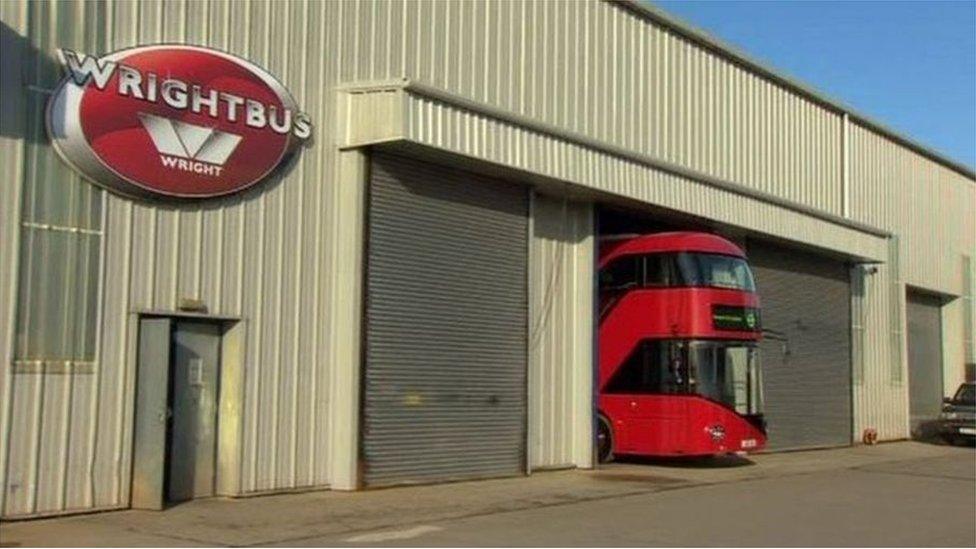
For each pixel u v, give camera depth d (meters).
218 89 14.74
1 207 12.55
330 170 16.39
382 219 16.89
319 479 16.02
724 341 22.16
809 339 29.28
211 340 14.96
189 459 14.70
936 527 14.45
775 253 27.97
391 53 17.23
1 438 12.46
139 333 13.82
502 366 19.12
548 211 20.75
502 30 19.31
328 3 16.36
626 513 15.19
